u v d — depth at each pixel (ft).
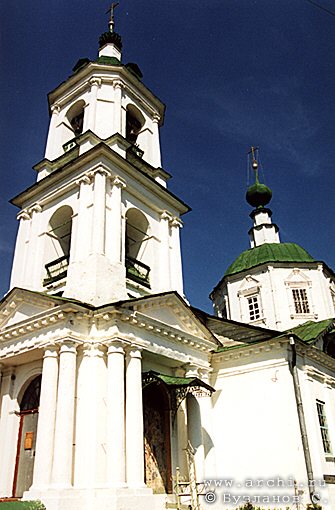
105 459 38.68
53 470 36.60
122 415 39.55
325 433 52.31
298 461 46.96
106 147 52.80
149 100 69.51
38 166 62.59
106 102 61.87
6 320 50.14
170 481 47.06
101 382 41.11
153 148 66.44
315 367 55.21
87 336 42.63
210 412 52.13
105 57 66.28
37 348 42.86
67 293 47.09
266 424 50.55
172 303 50.16
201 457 48.60
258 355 53.98
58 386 39.81
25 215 59.57
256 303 85.76
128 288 51.80
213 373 56.49
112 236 50.44
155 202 60.49
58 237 58.13
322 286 84.48
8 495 43.34
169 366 51.72
